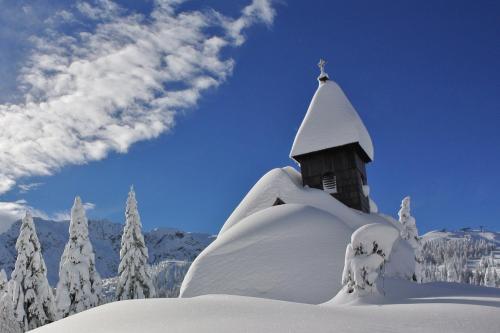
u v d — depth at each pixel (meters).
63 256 34.88
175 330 8.66
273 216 24.28
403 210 37.91
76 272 34.12
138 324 9.59
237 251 22.44
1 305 30.48
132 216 37.81
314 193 27.33
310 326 8.50
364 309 10.70
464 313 9.86
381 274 17.58
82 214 35.72
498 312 9.95
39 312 32.66
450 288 16.73
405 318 9.41
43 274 33.69
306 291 20.22
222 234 25.84
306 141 30.70
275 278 20.98
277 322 8.85
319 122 30.94
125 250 37.06
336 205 26.62
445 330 8.51
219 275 22.00
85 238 35.31
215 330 8.41
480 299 12.82
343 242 22.02
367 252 15.09
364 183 32.38
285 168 32.53
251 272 21.50
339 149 30.19
